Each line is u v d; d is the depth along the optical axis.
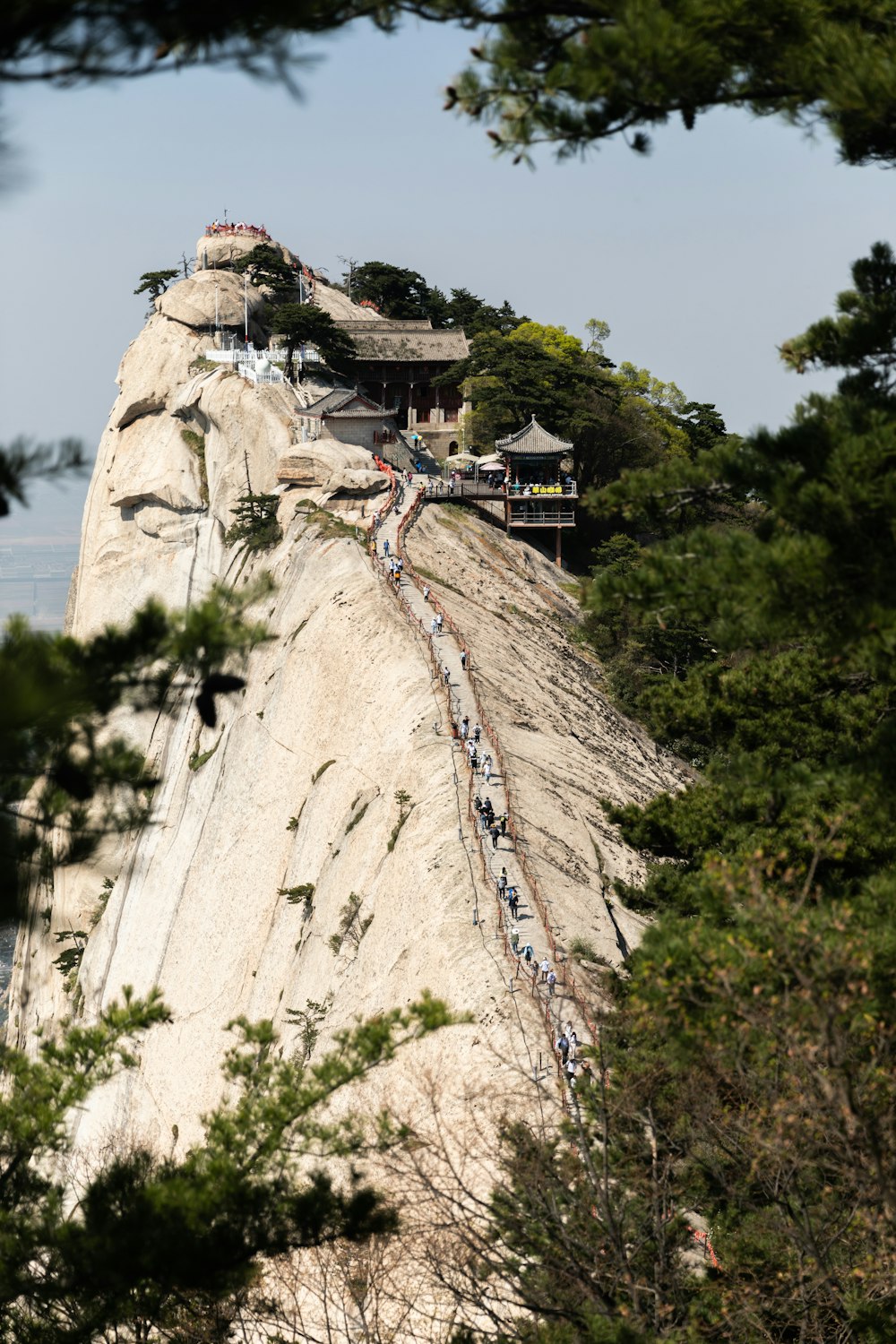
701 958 22.70
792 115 21.88
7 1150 22.59
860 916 23.92
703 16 19.28
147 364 130.62
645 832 37.41
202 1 12.68
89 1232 20.09
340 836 67.44
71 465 13.62
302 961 63.09
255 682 86.88
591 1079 28.61
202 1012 72.25
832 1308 25.05
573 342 140.25
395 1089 40.06
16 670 13.02
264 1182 21.73
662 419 133.75
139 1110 70.62
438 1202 25.84
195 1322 24.75
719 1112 25.42
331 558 90.69
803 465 24.50
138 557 120.31
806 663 38.50
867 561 22.72
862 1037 22.55
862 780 27.09
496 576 102.06
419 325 148.62
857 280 27.84
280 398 118.69
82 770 14.70
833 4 21.56
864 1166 22.95
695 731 39.44
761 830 32.72
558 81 19.16
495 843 56.09
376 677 75.81
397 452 121.75
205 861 81.44
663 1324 24.70
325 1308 25.89
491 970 45.75
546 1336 23.55
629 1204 25.52
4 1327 20.97
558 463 117.38
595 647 100.88
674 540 24.98
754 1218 26.09
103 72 12.76
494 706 72.75
